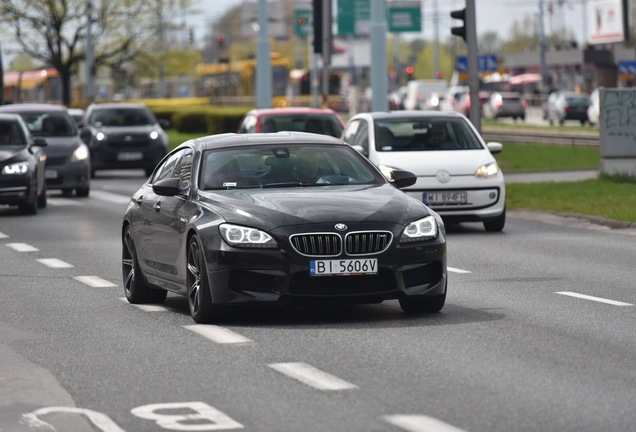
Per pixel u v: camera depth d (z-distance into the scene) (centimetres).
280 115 6550
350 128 5331
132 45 18400
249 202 2703
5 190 5850
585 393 1900
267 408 1841
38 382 2094
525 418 1742
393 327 2581
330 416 1777
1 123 6175
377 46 8194
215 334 2544
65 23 17375
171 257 2867
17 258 4206
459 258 3978
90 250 4412
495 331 2514
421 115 5134
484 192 4828
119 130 8875
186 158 3006
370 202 2695
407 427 1700
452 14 6431
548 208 5612
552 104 18125
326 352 2302
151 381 2073
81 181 7094
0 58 12825
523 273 3556
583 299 2998
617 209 5359
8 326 2745
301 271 2586
